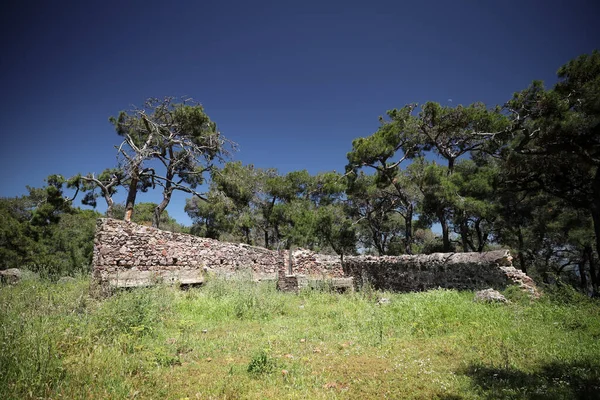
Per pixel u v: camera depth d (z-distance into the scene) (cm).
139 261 1088
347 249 2227
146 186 2381
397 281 1312
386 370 436
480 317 655
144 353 484
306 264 1590
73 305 689
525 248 1777
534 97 1340
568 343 498
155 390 373
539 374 400
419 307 738
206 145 2262
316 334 627
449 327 616
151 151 2002
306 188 2550
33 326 481
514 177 1430
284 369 441
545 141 1164
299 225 2050
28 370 364
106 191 1852
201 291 1043
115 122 2177
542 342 507
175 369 445
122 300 660
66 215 2362
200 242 1283
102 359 433
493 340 532
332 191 2002
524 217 1861
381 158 1784
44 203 1739
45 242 1753
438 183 1580
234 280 1178
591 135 1084
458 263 1073
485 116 1579
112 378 385
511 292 845
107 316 589
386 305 839
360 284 1461
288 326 693
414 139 1797
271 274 1549
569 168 1291
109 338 518
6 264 1644
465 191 1602
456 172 1677
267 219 2625
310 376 419
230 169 2448
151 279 1048
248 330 663
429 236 3017
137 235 1098
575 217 1673
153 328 607
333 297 1080
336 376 423
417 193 1969
